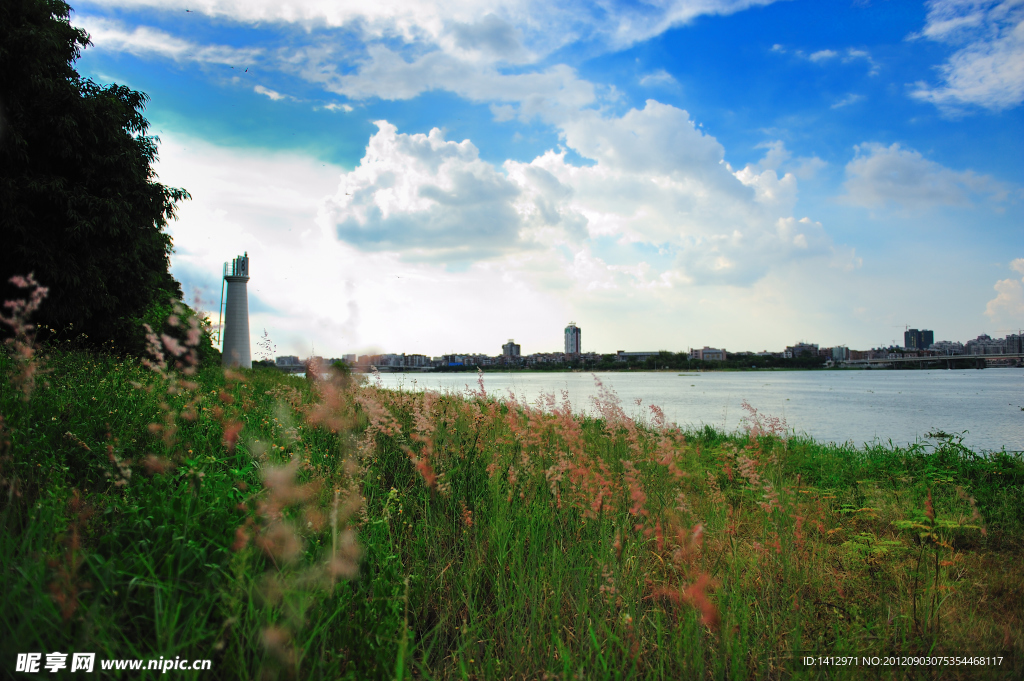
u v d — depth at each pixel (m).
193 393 4.85
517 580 3.03
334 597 2.40
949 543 4.11
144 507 2.55
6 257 11.32
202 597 2.09
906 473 6.73
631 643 2.54
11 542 2.21
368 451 3.84
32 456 2.97
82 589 2.01
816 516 4.45
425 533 3.44
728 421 18.94
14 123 11.33
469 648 2.59
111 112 12.95
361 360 4.41
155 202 14.49
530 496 4.07
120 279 13.58
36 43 11.28
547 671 2.41
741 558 3.39
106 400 4.36
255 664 1.95
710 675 2.50
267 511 2.43
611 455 5.66
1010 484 6.12
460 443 4.64
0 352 5.67
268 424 4.73
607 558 3.23
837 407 28.12
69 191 11.99
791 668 2.54
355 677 2.01
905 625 2.87
